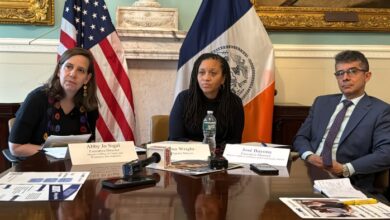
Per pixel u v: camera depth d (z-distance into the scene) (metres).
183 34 3.16
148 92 3.31
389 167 2.16
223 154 1.82
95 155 1.69
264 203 1.14
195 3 3.34
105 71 2.99
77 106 2.26
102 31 3.01
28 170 1.48
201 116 2.39
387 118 2.24
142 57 3.19
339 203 1.14
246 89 3.08
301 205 1.12
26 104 2.14
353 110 2.35
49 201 1.11
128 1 3.27
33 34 3.23
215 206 1.10
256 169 1.56
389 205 1.16
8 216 0.99
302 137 2.55
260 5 3.29
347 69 2.35
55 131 2.18
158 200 1.15
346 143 2.31
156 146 1.65
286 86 3.40
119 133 2.99
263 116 3.05
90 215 1.01
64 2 3.24
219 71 2.35
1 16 3.15
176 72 3.31
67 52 2.22
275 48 3.35
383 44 3.39
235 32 3.10
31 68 3.26
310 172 1.58
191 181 1.38
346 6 3.33
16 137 2.09
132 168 1.46
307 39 3.37
